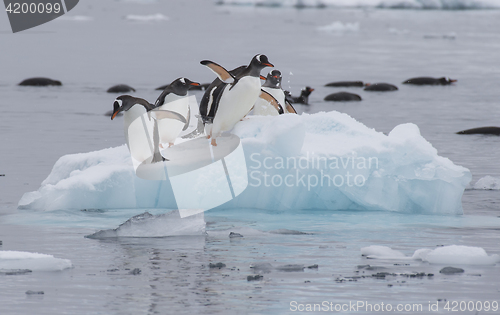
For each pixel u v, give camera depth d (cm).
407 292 1374
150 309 1263
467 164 3219
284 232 1942
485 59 10912
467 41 14562
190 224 1938
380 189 2325
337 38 15162
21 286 1400
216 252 1692
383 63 10244
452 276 1491
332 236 1902
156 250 1712
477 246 1792
